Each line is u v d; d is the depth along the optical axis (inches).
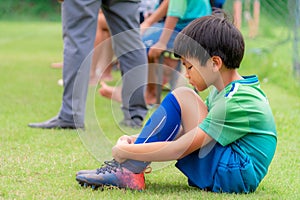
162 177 185.9
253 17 615.5
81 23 253.4
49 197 160.6
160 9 302.5
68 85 256.2
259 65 457.1
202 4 287.1
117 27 264.7
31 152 215.5
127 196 161.0
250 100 166.1
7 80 419.8
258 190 171.8
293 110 315.6
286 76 420.5
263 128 167.5
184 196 161.3
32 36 837.8
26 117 287.7
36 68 494.3
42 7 1212.5
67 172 189.5
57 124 259.9
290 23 455.2
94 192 165.5
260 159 166.9
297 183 182.1
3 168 192.4
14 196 162.1
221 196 161.0
